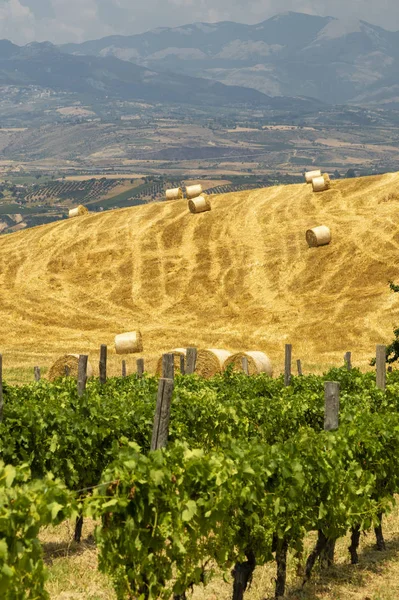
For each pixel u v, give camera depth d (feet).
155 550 87.97
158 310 584.81
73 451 144.36
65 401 167.02
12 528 72.54
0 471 77.87
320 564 124.26
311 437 115.44
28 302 606.96
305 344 490.90
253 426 172.65
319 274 588.91
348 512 118.42
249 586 109.40
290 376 234.58
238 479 96.32
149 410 156.66
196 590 111.86
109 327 554.46
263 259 621.72
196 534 91.76
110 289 623.36
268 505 102.78
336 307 539.29
